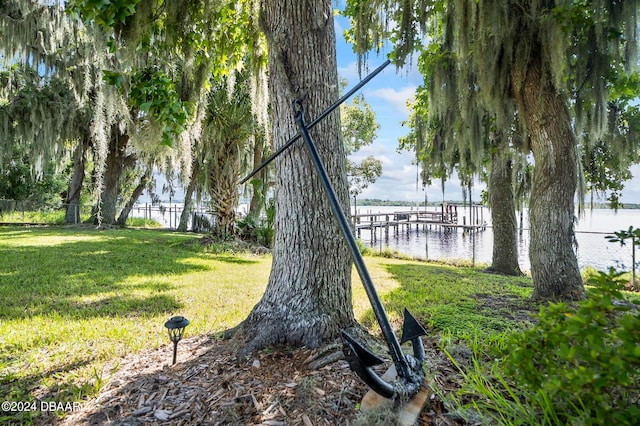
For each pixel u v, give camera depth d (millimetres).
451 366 2016
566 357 1112
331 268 2453
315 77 2482
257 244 10055
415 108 8633
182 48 3600
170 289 4633
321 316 2359
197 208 14289
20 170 16297
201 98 4234
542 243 4375
